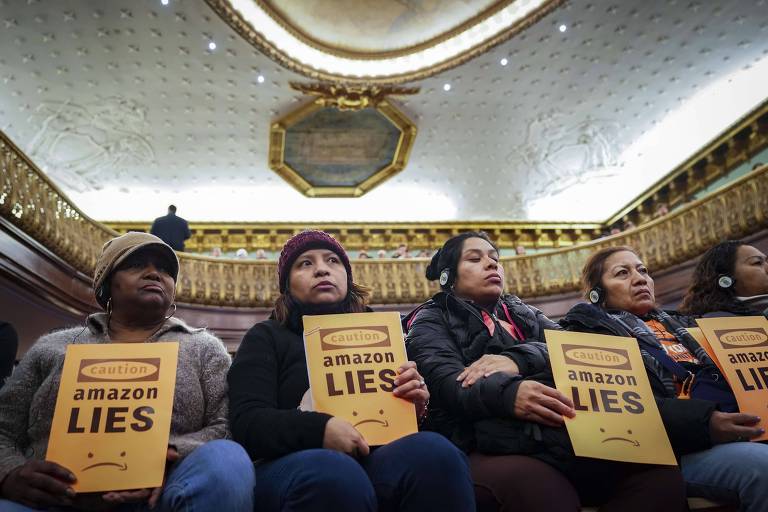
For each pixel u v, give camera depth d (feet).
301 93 37.68
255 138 41.14
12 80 34.71
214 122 39.52
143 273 6.49
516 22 33.40
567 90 38.70
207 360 6.36
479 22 34.58
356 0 34.01
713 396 6.83
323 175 45.60
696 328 7.66
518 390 5.87
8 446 5.48
